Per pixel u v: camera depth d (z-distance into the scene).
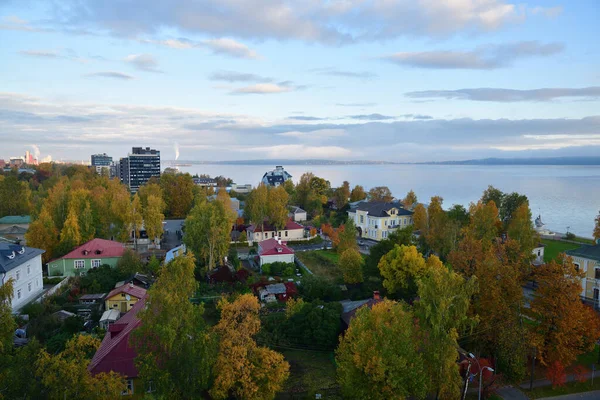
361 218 120.19
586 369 44.97
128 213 92.31
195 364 29.06
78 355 28.23
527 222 83.19
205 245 77.44
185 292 31.09
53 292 62.47
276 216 109.25
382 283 61.44
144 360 28.31
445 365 33.09
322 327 49.34
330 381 42.59
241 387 34.06
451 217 92.50
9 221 104.75
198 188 159.25
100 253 74.88
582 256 62.69
